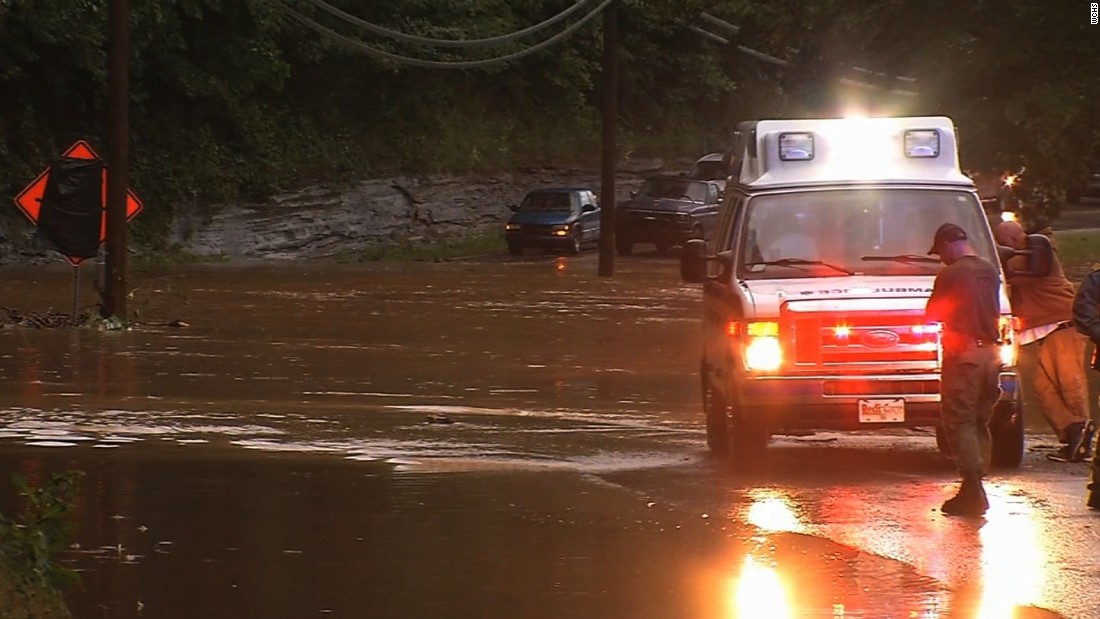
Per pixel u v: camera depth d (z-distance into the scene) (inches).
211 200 3720.5
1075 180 2359.7
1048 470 986.1
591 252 3838.6
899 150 1071.6
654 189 3713.1
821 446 1120.2
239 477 914.1
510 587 653.3
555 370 1584.6
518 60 4534.9
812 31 2691.9
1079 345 1031.0
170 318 2078.0
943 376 842.2
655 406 1322.6
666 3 3543.3
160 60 3553.2
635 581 667.4
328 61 4065.0
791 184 1053.2
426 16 4276.6
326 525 776.9
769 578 676.7
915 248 1035.9
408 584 655.8
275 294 2497.5
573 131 4692.4
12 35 3287.4
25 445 1023.0
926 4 2358.5
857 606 627.2
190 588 644.7
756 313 969.5
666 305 2374.5
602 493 887.1
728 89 5083.7
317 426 1144.8
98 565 682.8
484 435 1120.8
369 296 2484.0
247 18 3695.9
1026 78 2267.5
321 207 3959.2
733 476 960.9
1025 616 614.9
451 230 4279.0
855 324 963.3
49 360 1581.0
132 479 900.0
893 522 808.3
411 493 872.9
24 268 3112.7
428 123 4281.5
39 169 3440.0
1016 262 1058.1
